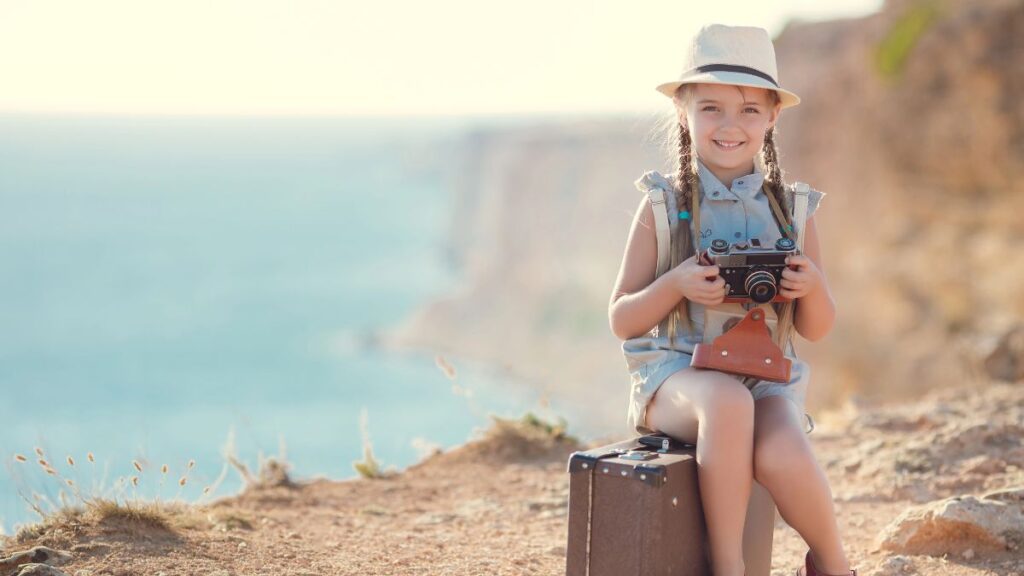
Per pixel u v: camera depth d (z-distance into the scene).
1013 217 20.06
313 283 126.12
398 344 90.75
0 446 48.59
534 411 6.94
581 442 6.71
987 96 20.06
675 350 3.41
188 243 157.00
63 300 109.88
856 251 22.64
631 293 3.46
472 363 84.44
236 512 4.73
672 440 3.35
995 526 4.09
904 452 5.69
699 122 3.45
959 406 7.14
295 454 45.34
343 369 80.88
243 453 19.19
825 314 3.41
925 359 20.36
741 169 3.54
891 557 4.10
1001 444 5.67
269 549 4.10
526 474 5.95
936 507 4.24
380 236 170.38
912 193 21.64
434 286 123.88
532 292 93.81
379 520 5.00
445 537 4.61
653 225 3.47
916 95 21.28
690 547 3.15
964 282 20.34
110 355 83.81
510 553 4.32
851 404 8.11
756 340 3.25
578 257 94.00
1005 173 19.98
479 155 140.88
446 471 6.07
